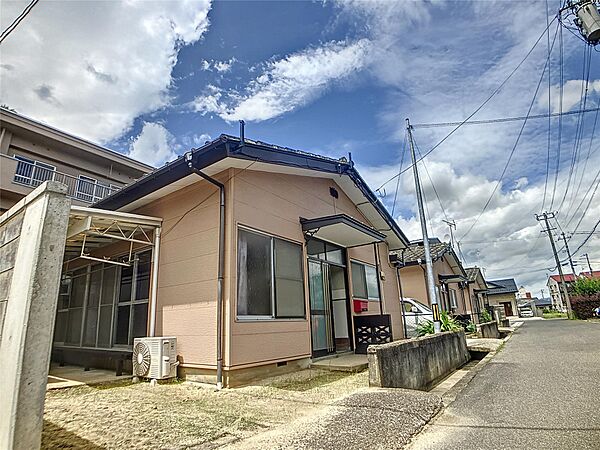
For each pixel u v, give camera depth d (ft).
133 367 18.12
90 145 45.37
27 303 6.91
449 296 59.21
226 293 16.67
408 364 16.30
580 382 15.28
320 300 24.17
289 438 8.98
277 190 21.53
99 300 24.48
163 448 8.61
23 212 8.46
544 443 8.68
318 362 21.38
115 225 19.58
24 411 6.48
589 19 20.58
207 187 19.15
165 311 19.16
